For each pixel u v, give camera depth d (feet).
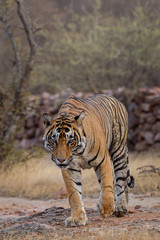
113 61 152.05
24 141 137.80
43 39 142.10
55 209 54.54
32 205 66.44
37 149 93.61
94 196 66.64
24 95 93.86
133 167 75.82
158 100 122.31
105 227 39.50
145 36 145.69
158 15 153.69
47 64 143.33
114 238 34.06
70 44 143.74
